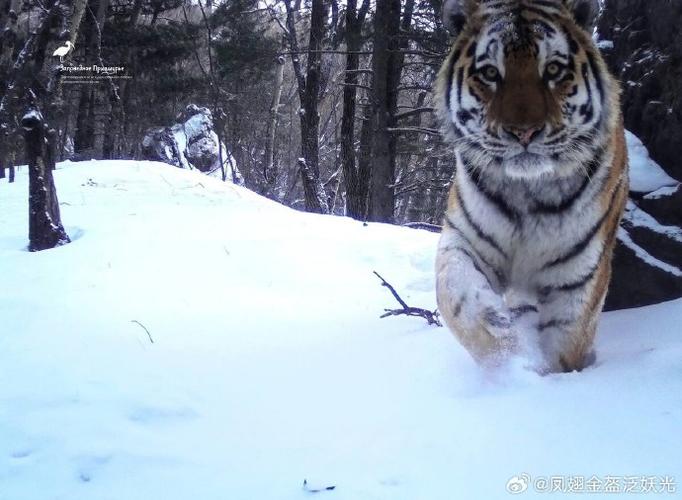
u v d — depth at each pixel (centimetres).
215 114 2269
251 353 466
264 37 2483
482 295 395
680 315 455
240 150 2573
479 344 393
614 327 472
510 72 395
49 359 448
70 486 299
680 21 536
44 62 1265
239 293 630
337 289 668
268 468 306
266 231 862
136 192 1080
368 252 796
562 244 408
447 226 437
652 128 559
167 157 2394
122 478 303
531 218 407
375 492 277
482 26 417
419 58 2452
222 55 2364
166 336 503
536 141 385
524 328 429
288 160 3197
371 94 1947
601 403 326
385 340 481
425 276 706
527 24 399
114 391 395
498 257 425
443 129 439
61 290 612
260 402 381
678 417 305
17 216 944
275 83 3178
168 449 328
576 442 294
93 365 438
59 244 789
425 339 468
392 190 1930
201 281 659
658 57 557
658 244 510
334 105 3334
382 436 323
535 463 283
